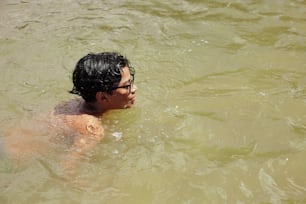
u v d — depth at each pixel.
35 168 3.05
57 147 3.19
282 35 5.05
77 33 5.02
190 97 3.92
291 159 3.19
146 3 5.84
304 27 5.23
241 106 3.79
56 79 4.14
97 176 3.02
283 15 5.52
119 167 3.10
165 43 4.86
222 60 4.54
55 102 3.78
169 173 3.07
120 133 3.38
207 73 4.32
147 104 3.78
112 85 3.26
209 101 3.87
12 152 3.17
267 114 3.69
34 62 4.43
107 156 3.17
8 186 2.93
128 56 4.57
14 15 5.45
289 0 5.93
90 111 3.41
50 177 2.99
